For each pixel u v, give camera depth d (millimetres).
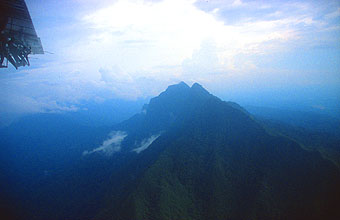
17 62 18703
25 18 16609
